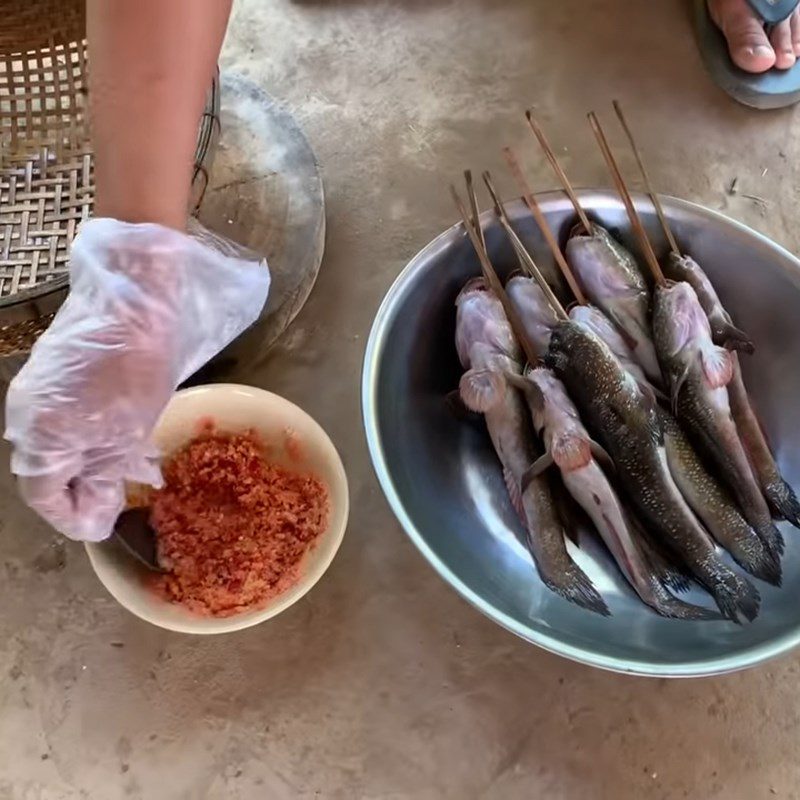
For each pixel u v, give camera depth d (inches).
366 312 48.2
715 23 55.0
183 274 27.8
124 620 41.5
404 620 41.7
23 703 40.1
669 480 37.4
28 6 44.2
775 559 38.4
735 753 39.4
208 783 38.9
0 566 42.4
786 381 41.2
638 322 40.9
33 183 42.6
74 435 27.5
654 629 37.0
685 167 52.6
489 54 55.5
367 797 38.7
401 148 52.5
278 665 40.8
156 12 25.3
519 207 41.5
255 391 40.6
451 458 41.3
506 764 39.2
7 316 36.2
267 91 54.1
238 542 38.7
